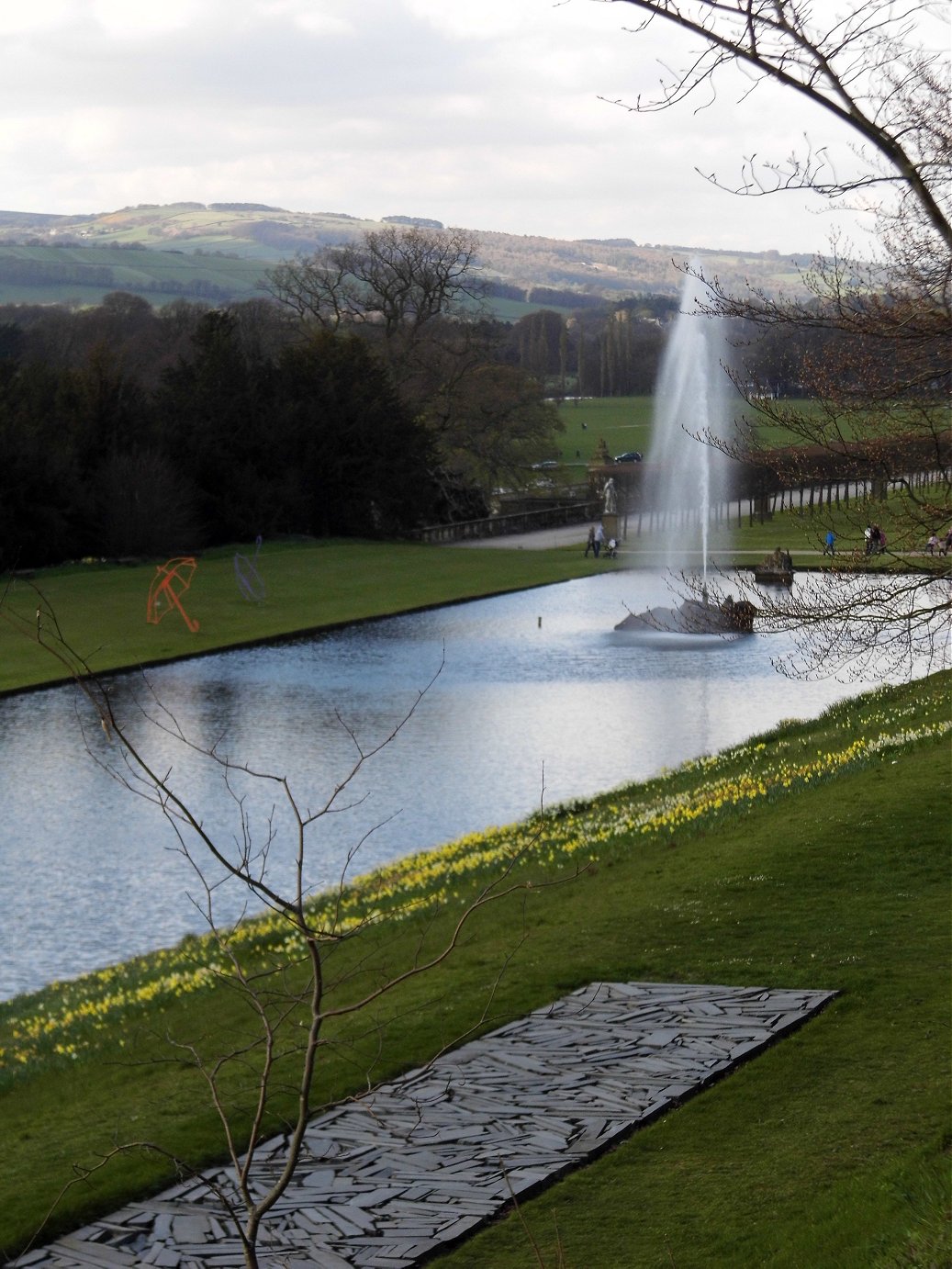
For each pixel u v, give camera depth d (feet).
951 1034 36.63
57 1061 45.93
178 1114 36.01
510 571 235.61
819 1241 25.09
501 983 44.39
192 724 118.01
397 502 302.25
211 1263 26.61
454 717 118.93
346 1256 26.58
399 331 335.67
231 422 274.98
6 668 142.82
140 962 59.88
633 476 365.81
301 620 180.14
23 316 551.18
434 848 76.07
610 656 152.35
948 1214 24.03
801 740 91.76
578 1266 25.86
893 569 49.01
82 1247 27.78
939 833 57.98
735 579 60.90
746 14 27.02
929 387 43.73
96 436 249.14
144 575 219.41
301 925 19.25
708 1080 34.71
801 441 50.62
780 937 46.88
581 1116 32.78
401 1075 36.63
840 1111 32.27
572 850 67.21
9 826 87.61
